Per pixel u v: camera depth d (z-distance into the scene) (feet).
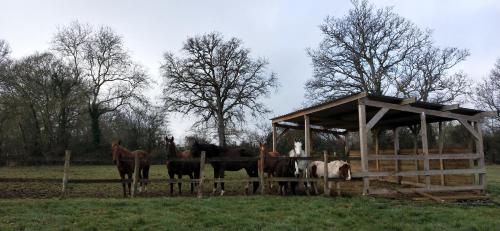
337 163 42.24
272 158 43.60
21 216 27.84
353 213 31.55
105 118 148.87
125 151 42.70
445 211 33.45
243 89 130.11
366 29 94.32
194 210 31.81
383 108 42.60
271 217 29.73
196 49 127.85
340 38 96.02
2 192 42.98
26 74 114.01
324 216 30.37
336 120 56.90
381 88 94.22
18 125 114.11
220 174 43.24
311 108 49.08
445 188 45.16
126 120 155.22
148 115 153.48
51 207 31.50
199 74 127.54
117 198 37.88
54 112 119.34
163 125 155.43
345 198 38.91
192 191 44.88
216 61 128.36
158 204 33.65
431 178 53.52
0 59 114.83
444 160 51.49
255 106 130.62
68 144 122.11
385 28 93.86
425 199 40.42
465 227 27.40
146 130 149.48
